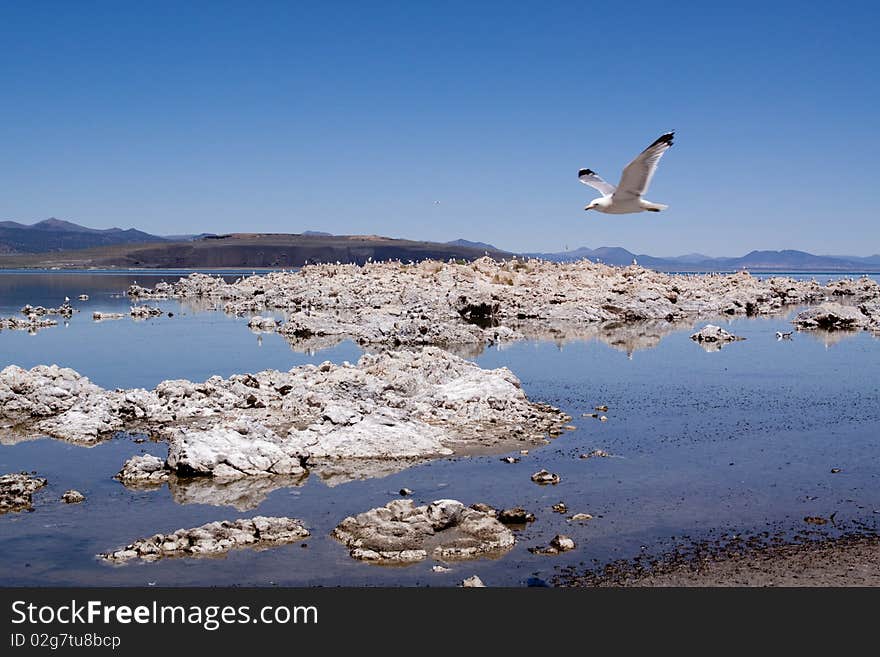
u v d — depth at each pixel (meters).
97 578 15.39
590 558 16.20
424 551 16.47
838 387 36.47
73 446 25.16
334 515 18.95
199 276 115.69
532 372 40.75
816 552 16.44
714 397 33.94
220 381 32.31
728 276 112.12
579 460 23.80
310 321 61.19
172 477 22.05
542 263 107.00
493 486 21.17
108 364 42.56
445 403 30.09
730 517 18.70
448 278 90.38
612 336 59.47
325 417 25.92
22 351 47.88
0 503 19.59
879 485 21.28
